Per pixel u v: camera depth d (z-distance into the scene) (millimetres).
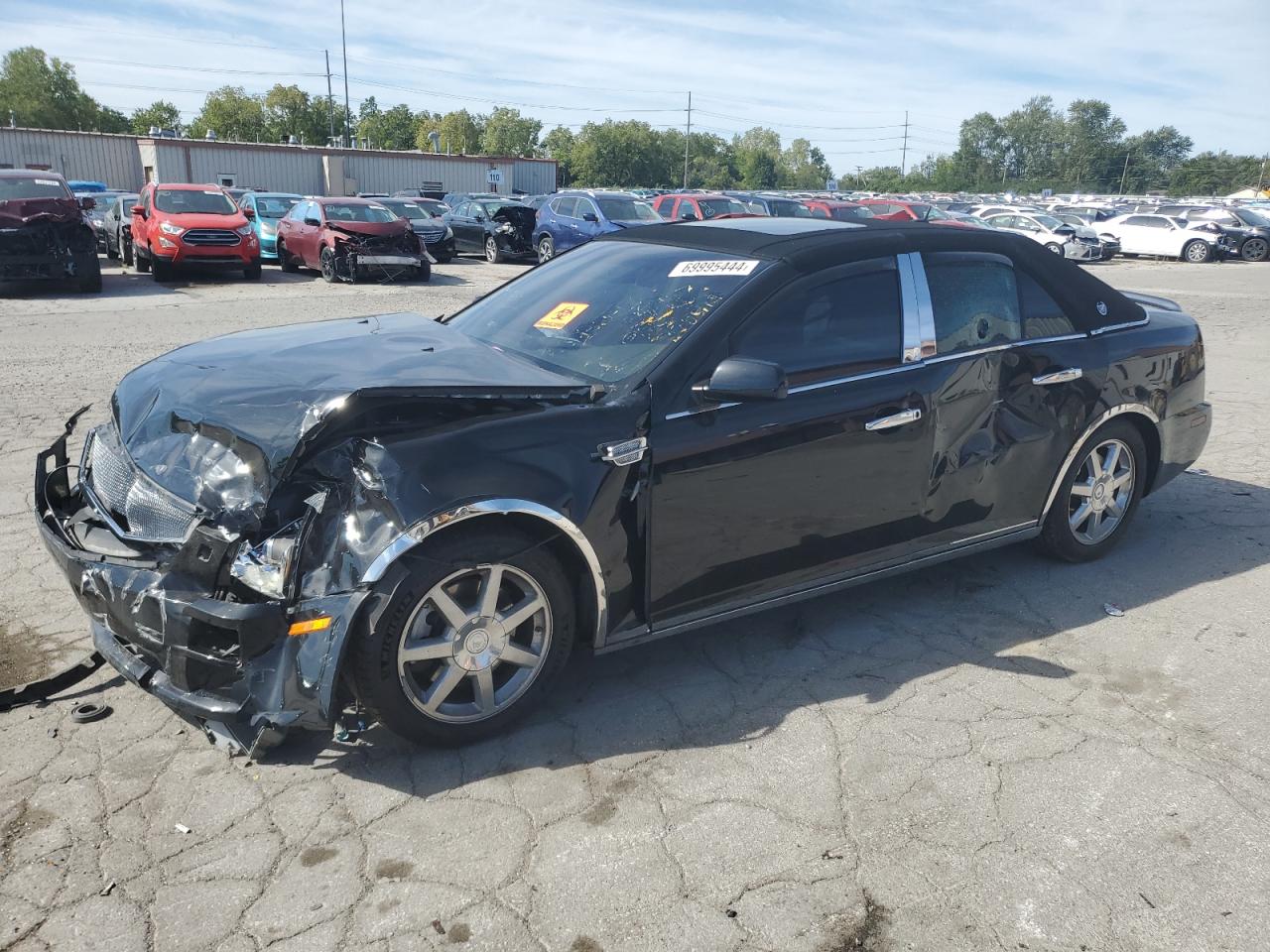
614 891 2463
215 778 2887
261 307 13750
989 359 3889
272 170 41781
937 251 3861
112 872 2494
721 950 2279
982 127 164500
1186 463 4793
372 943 2281
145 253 17312
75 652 3627
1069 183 156375
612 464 3039
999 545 4188
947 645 3812
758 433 3301
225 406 2961
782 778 2934
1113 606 4176
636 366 3266
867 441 3566
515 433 2932
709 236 3893
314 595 2703
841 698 3402
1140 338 4438
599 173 102250
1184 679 3564
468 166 46844
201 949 2252
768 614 4090
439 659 2939
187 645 2689
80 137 42031
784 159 165000
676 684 3486
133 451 3080
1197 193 144875
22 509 5086
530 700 3135
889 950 2291
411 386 2871
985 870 2561
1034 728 3229
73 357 9555
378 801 2797
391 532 2699
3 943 2252
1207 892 2492
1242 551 4816
